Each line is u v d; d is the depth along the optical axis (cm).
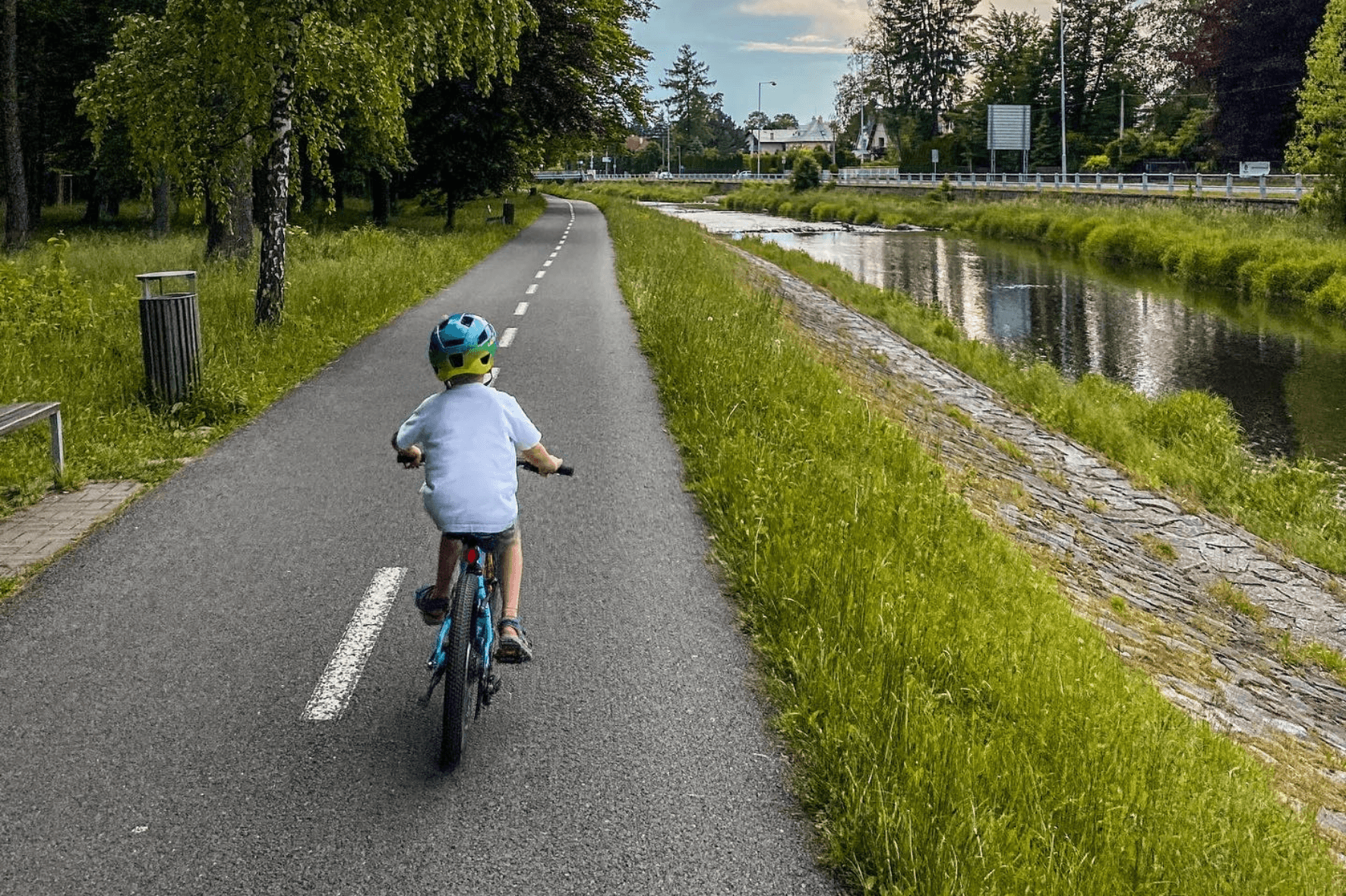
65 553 622
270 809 370
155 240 3064
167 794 378
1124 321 2912
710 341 1223
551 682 468
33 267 1895
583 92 3738
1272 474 1443
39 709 438
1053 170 9619
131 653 491
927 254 4759
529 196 8500
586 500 732
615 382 1137
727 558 612
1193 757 474
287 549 629
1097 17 10438
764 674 476
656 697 454
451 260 2480
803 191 9575
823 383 1165
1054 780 398
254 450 855
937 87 12662
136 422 877
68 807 369
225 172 1434
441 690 459
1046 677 499
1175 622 884
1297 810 521
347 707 443
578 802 376
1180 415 1692
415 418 412
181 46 1312
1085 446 1526
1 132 3753
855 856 343
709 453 816
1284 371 2280
